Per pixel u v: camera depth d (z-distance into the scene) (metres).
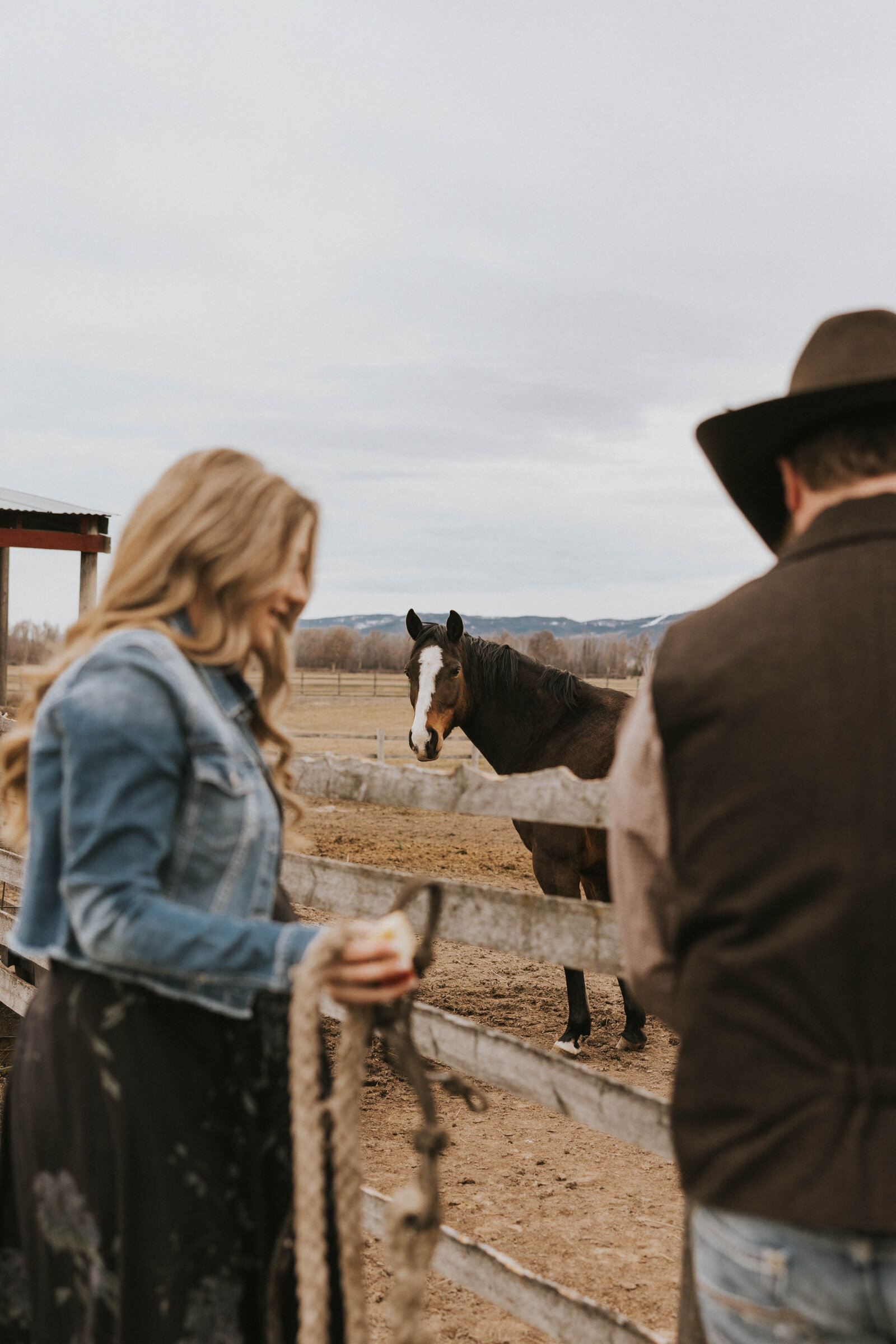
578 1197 3.33
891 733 0.89
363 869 2.34
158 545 1.30
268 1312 1.21
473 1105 1.15
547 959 1.94
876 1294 0.85
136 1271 1.21
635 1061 4.61
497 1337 2.51
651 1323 2.56
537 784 2.00
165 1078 1.23
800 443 1.08
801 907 0.89
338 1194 1.16
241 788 1.27
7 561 14.77
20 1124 1.31
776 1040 0.89
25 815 1.42
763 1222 0.89
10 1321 1.39
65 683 1.25
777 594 0.99
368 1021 1.17
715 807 0.94
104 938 1.14
